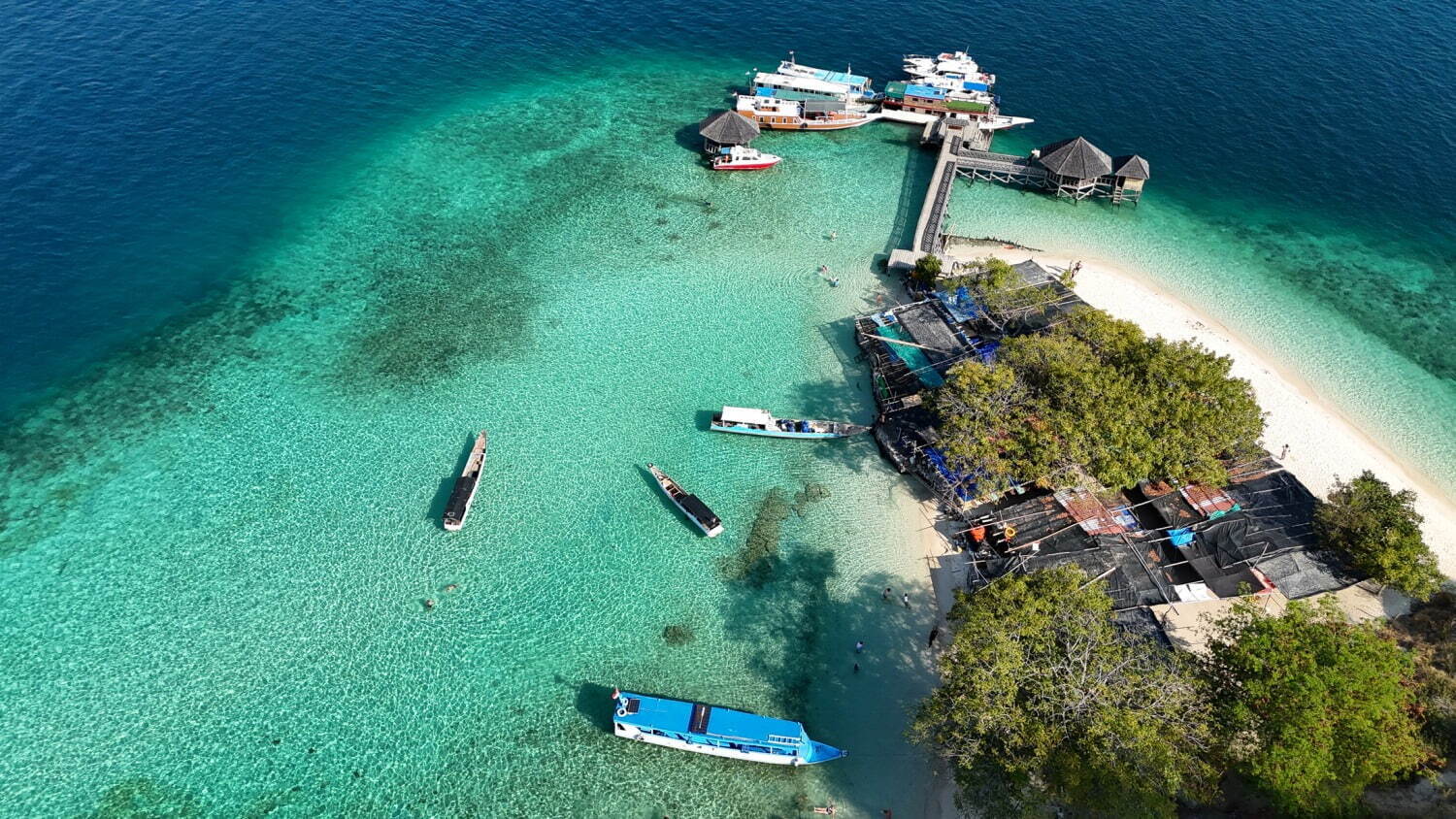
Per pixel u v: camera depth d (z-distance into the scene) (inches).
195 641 2101.4
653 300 3250.5
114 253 3321.9
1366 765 1574.8
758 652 2126.0
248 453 2598.4
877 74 4862.2
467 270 3383.4
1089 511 2283.5
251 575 2255.2
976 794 1696.6
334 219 3631.9
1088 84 4766.2
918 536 2395.4
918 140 4333.2
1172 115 4498.0
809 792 1871.3
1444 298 3368.6
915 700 2039.9
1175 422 2219.5
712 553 2351.1
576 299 3248.0
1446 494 2546.8
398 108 4424.2
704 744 1892.2
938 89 4355.3
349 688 2021.4
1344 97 4633.4
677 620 2188.7
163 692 1998.0
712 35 5305.1
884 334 2945.4
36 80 4217.5
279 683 2025.1
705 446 2664.9
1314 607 2090.3
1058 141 4296.3
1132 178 3718.0
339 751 1908.2
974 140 4151.1
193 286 3230.8
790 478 2564.0
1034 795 1622.8
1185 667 1765.5
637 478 2561.5
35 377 2815.0
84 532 2348.7
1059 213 3779.5
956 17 5516.7
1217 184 4001.0
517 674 2059.5
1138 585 2122.3
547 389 2849.4
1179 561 2252.7
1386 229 3747.5
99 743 1899.6
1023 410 2333.9
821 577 2293.3
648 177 3993.6
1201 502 2317.9
